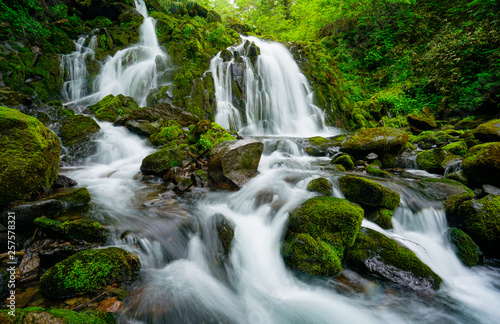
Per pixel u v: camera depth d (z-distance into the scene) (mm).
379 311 3016
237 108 13227
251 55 14406
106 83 11906
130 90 11719
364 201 4691
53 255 3006
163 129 8641
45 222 3260
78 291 2516
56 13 12336
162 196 5219
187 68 12555
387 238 3783
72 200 4258
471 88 12234
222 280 3400
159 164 6262
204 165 6773
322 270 3398
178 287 3051
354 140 8289
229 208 4953
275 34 24641
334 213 3781
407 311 3018
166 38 14203
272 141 10062
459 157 6684
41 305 2422
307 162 8109
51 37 11398
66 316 2064
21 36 10523
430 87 14438
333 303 3133
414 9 17766
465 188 5191
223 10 23672
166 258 3525
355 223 3648
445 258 4086
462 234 4250
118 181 6160
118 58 12523
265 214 4707
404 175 6938
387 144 7672
